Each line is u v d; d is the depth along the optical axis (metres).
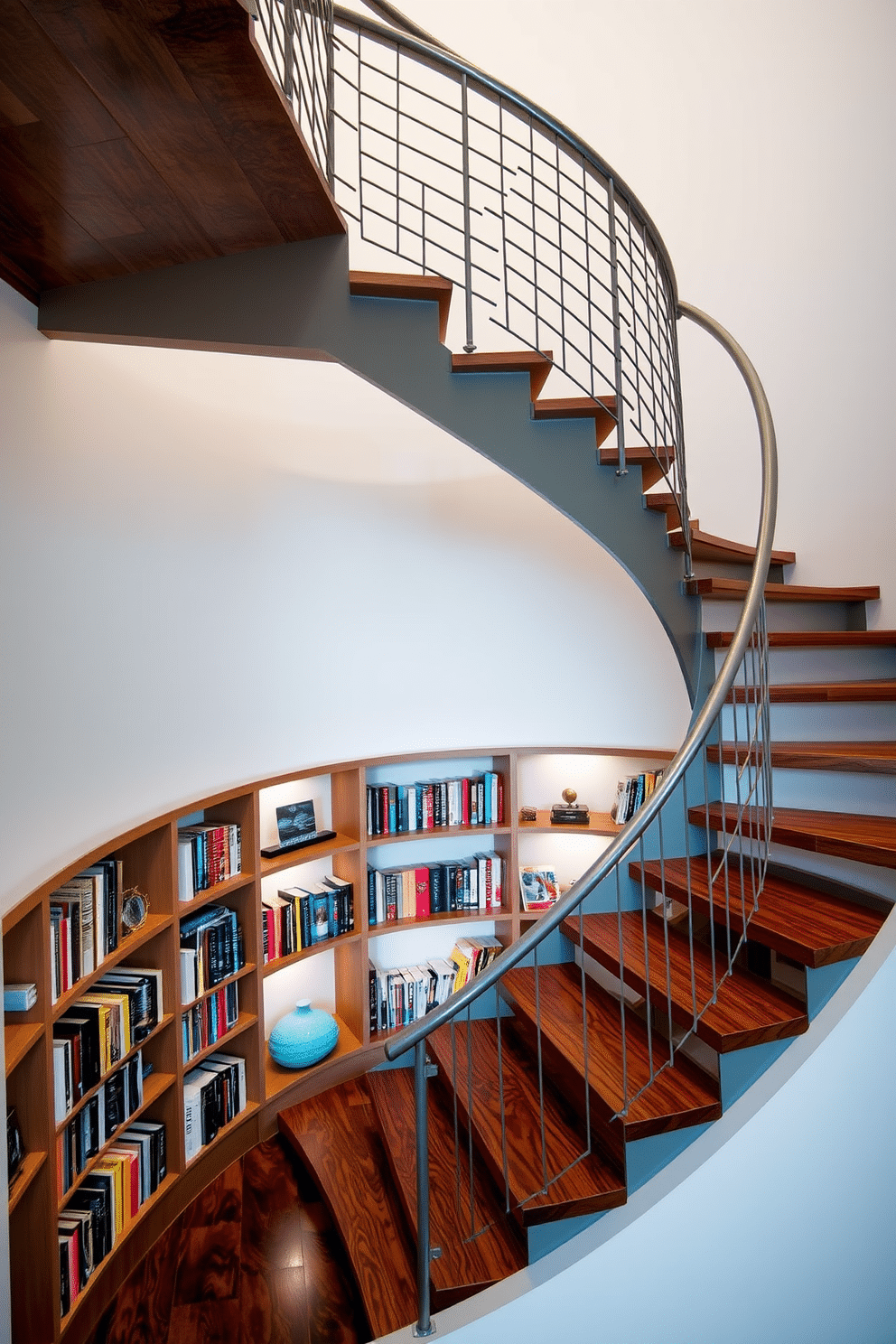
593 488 2.66
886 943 2.19
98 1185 2.23
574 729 3.91
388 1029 3.49
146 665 2.58
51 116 1.55
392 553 3.65
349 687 3.55
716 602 3.48
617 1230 1.99
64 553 2.21
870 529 4.11
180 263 2.25
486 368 2.47
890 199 4.08
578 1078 2.28
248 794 2.93
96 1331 2.17
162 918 2.51
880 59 4.09
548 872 3.75
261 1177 2.83
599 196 4.20
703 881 2.76
